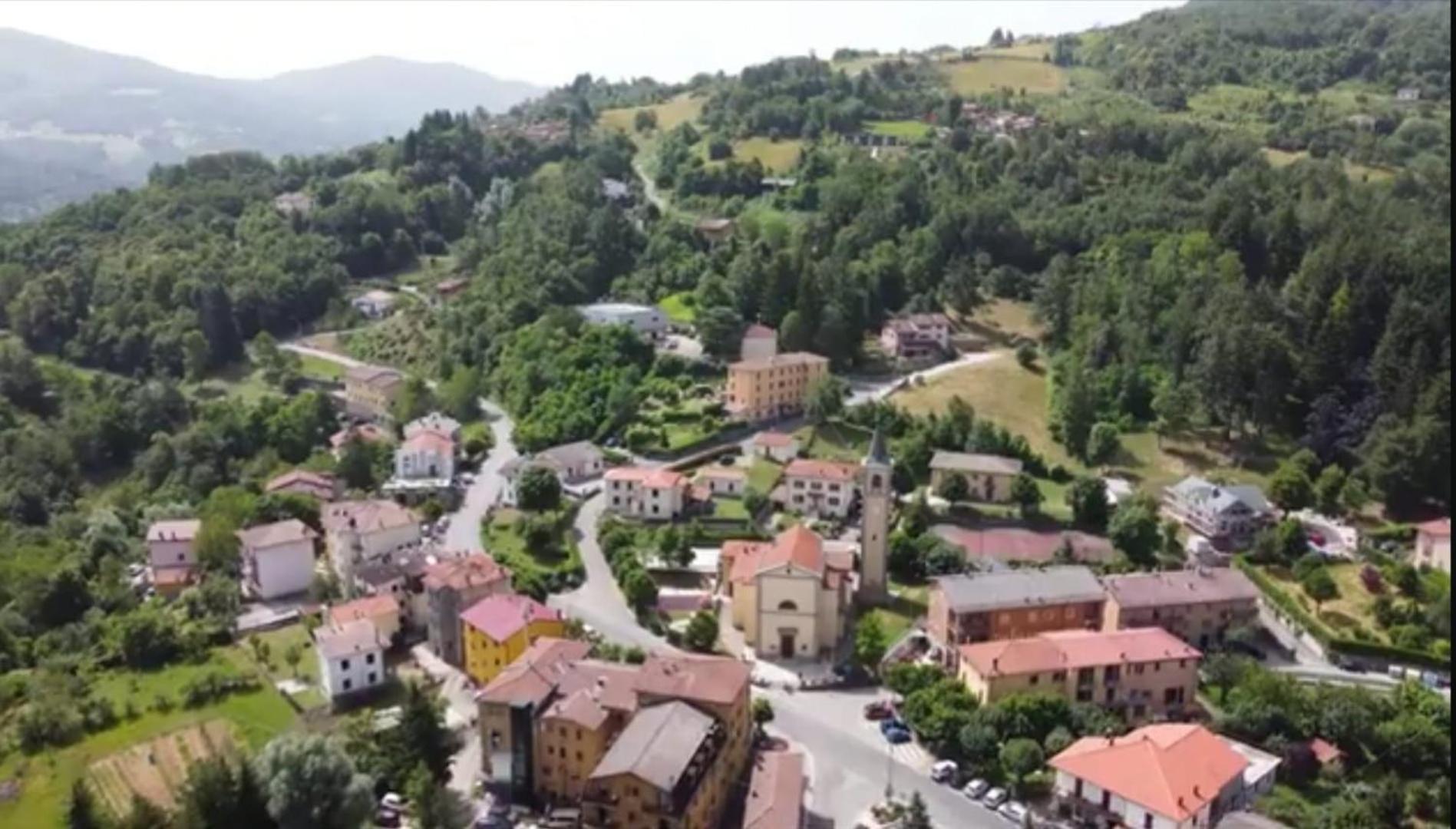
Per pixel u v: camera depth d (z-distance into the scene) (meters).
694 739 119.19
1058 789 122.56
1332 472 197.88
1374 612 161.50
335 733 135.88
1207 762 119.88
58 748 140.50
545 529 187.88
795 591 156.25
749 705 136.25
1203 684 147.12
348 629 153.25
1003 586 155.62
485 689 133.50
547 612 154.62
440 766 131.12
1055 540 185.75
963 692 139.62
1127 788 117.19
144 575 195.12
